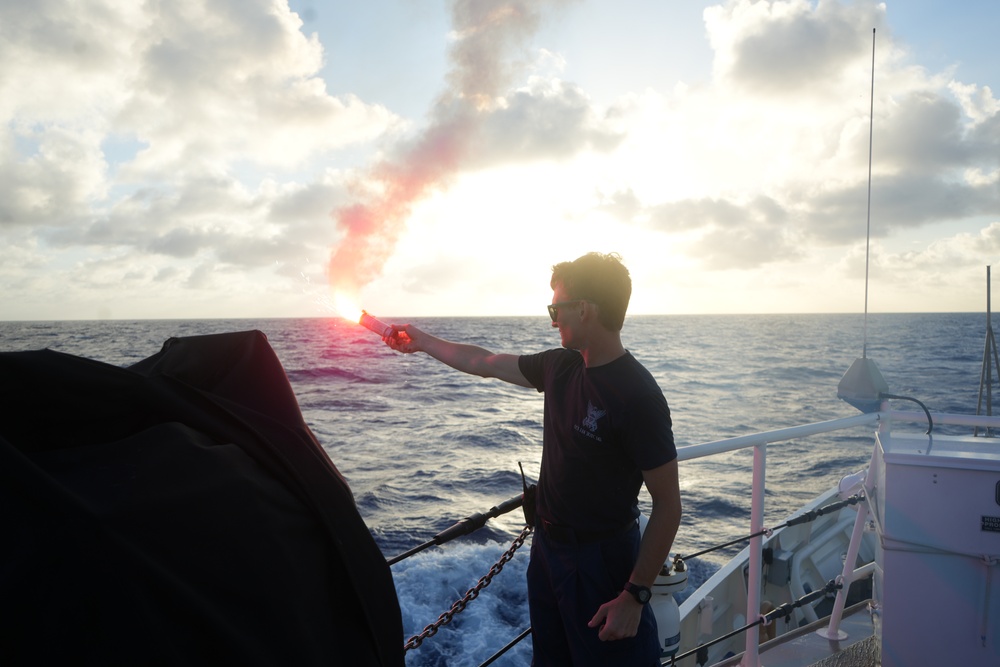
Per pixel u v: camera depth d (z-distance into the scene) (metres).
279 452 1.28
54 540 0.91
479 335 90.44
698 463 15.15
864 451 16.44
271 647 1.05
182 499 1.06
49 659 0.87
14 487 0.94
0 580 0.87
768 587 5.00
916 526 2.63
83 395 1.21
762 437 2.97
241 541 1.08
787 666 3.36
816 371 40.97
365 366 44.31
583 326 2.07
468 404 27.91
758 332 103.19
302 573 1.15
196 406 1.30
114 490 1.04
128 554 0.95
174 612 0.97
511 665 5.65
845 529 5.93
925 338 65.75
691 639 4.45
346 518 1.29
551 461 2.23
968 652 2.57
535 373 2.42
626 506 2.15
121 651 0.90
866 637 3.60
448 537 2.20
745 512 11.45
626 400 2.00
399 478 14.76
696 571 8.22
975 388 22.52
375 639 1.24
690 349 62.88
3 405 1.16
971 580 2.56
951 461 2.57
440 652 5.89
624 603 1.96
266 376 1.49
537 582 2.32
